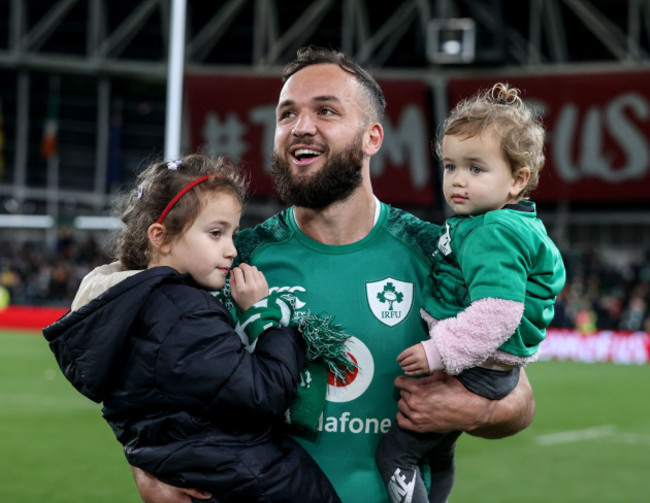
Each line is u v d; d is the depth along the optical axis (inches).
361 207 94.2
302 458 88.1
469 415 88.8
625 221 1162.6
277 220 98.9
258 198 1205.1
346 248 94.6
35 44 1259.8
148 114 1286.9
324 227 94.5
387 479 91.3
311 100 89.7
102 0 1242.0
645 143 1040.2
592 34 1171.3
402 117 1116.5
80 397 413.4
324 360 88.4
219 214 86.4
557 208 1182.9
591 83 1038.4
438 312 91.3
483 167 90.8
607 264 1056.8
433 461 99.7
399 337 92.8
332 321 91.5
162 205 86.3
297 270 94.3
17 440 305.3
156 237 86.8
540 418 382.6
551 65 1178.0
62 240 1123.9
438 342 85.8
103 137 1285.7
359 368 91.7
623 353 718.5
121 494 232.7
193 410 81.1
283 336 86.1
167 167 88.7
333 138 89.2
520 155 90.4
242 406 80.6
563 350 748.6
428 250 96.1
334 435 91.4
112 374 81.6
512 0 1144.2
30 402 396.2
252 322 87.0
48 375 498.6
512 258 85.6
